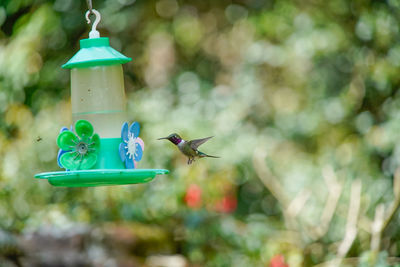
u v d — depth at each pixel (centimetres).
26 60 1162
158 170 605
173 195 1108
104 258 1068
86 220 1111
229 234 1102
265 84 1512
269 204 1427
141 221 1139
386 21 1218
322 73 1444
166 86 1469
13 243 1039
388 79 1217
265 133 1467
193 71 1573
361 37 1285
